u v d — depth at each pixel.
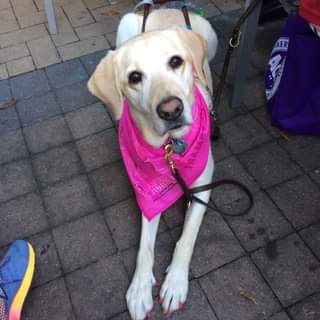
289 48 0.72
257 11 0.70
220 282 0.61
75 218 0.71
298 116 0.76
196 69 0.56
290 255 0.63
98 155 0.80
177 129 0.54
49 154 0.82
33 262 0.63
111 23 1.08
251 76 0.90
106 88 0.55
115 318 0.60
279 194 0.71
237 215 0.68
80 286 0.63
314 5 0.58
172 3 0.83
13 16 1.14
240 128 0.81
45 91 0.94
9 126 0.87
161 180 0.62
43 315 0.61
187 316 0.58
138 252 0.63
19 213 0.73
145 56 0.50
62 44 1.04
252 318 0.58
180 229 0.68
